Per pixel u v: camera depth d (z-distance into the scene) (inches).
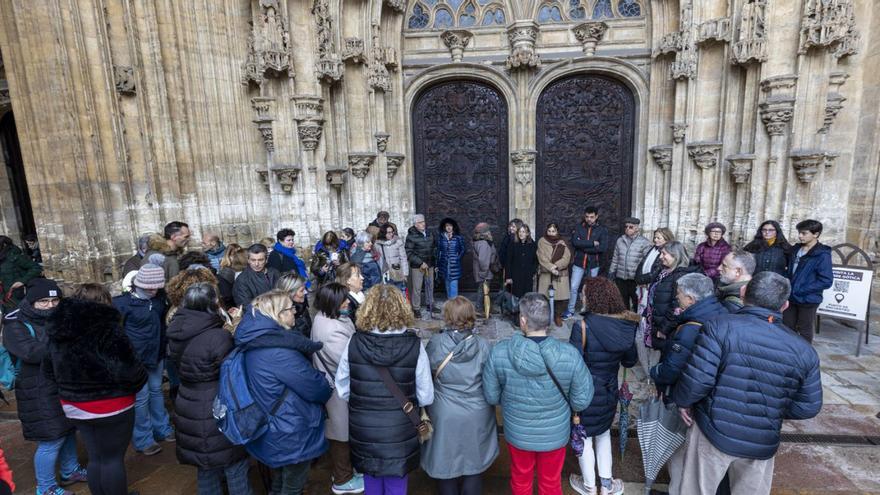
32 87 253.0
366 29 324.5
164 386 213.2
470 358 111.3
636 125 343.9
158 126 293.4
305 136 303.6
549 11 344.2
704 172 302.0
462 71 349.4
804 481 135.7
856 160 275.4
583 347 121.6
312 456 114.1
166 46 295.9
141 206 291.4
